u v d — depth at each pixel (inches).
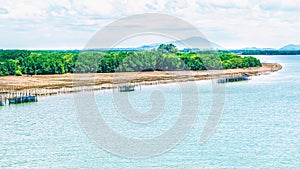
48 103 4530.0
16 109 4210.1
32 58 7652.6
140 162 2527.1
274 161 2549.2
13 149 2812.5
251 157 2620.6
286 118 3799.2
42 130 3321.9
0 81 6441.9
